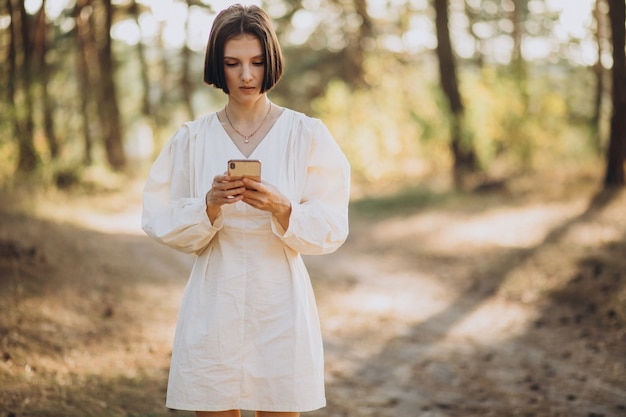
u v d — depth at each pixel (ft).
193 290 8.72
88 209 44.96
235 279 8.54
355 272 32.40
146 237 36.19
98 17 73.41
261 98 8.78
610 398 16.67
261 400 8.57
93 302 21.68
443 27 58.49
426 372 18.74
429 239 39.65
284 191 8.65
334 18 91.25
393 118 61.82
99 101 73.51
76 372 15.62
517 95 57.11
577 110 61.21
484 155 56.65
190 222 8.36
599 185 44.37
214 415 8.68
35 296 20.61
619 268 26.71
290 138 8.73
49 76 53.57
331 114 63.62
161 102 98.99
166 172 8.98
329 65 91.45
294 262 8.79
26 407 13.28
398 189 57.67
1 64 44.88
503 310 25.25
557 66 77.36
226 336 8.52
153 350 18.17
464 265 32.65
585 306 24.22
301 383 8.58
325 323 23.54
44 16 48.98
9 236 26.53
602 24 57.72
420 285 29.91
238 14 8.51
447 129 57.06
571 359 19.60
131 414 13.80
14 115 43.65
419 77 68.90
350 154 62.03
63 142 58.70
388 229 44.32
